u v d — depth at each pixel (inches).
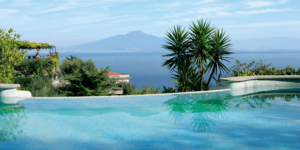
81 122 220.1
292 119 226.8
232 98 320.5
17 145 163.6
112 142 171.0
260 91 365.1
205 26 442.0
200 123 217.9
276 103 293.0
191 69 447.2
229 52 452.8
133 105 283.6
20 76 510.3
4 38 484.7
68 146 162.9
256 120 225.5
